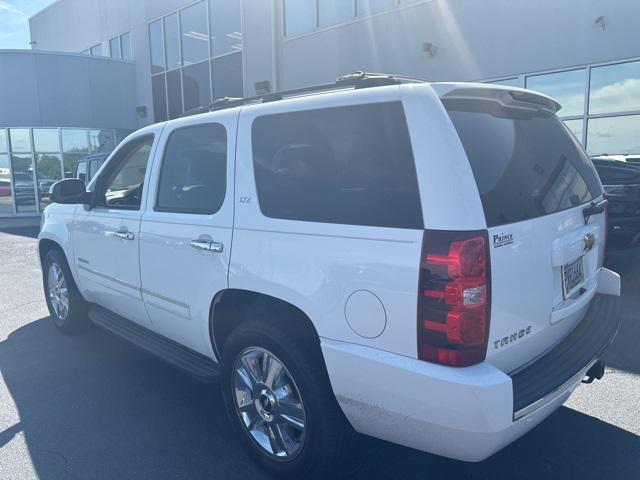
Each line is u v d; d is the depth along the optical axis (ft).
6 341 16.92
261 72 49.93
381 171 7.97
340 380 8.29
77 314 16.72
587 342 9.37
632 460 10.07
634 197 22.74
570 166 10.13
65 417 12.05
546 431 11.06
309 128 9.04
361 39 42.60
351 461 9.57
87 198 14.32
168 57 61.98
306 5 45.93
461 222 7.14
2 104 61.11
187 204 11.23
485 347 7.39
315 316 8.49
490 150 8.10
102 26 73.72
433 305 7.23
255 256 9.38
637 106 31.27
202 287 10.53
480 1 36.17
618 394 12.45
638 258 25.21
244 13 50.39
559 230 8.87
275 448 9.70
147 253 12.00
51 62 62.23
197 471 10.06
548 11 33.47
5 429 11.57
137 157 13.26
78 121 64.39
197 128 11.22
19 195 63.31
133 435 11.30
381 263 7.68
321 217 8.59
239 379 10.22
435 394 7.29
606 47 31.71
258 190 9.61
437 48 38.45
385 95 8.14
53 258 16.66
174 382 13.79
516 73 35.42
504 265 7.54
